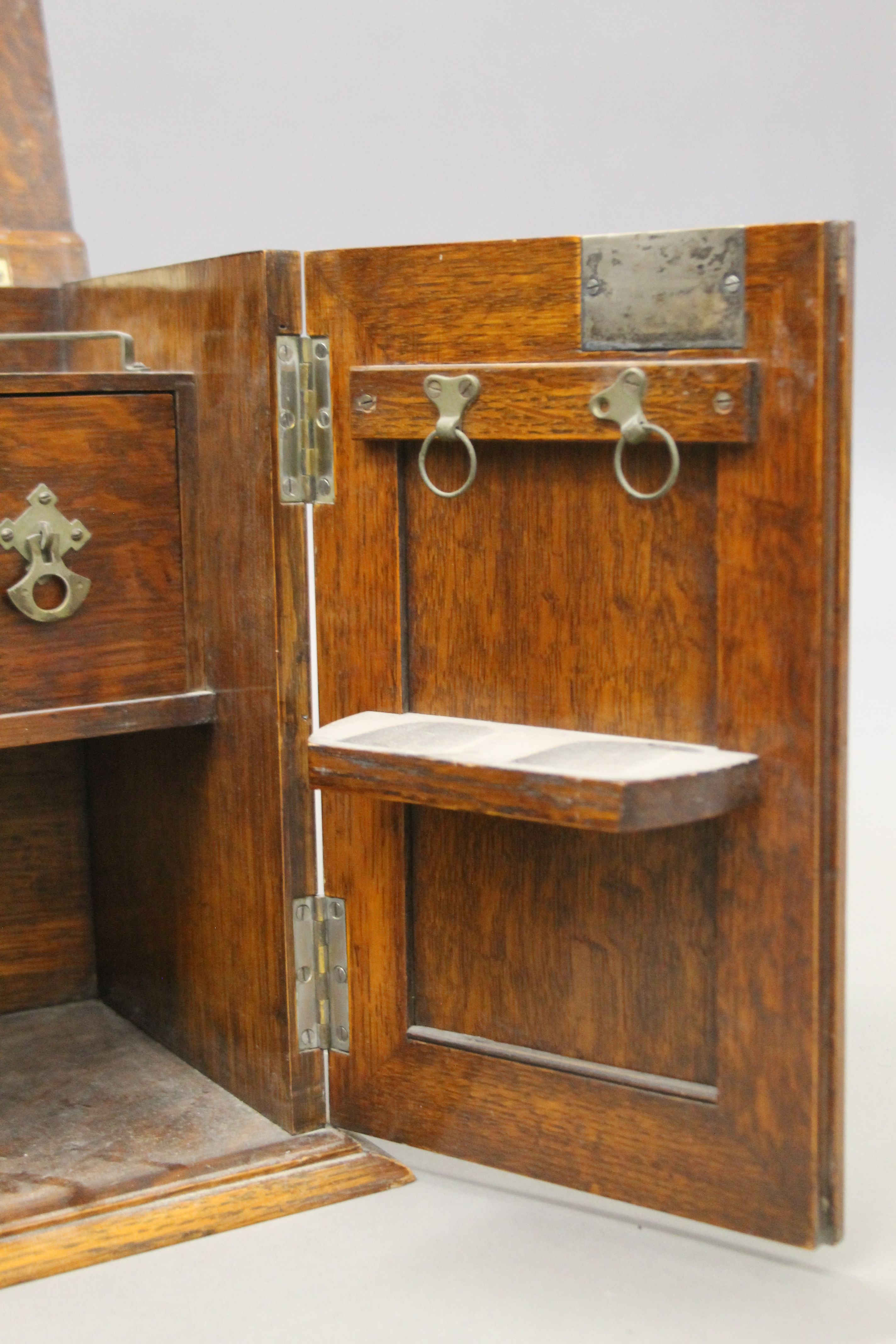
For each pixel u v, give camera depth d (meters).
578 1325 1.27
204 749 1.62
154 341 1.63
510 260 1.33
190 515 1.54
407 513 1.44
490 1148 1.47
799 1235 1.30
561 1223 1.46
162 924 1.78
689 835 1.33
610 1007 1.39
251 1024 1.60
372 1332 1.26
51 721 1.47
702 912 1.33
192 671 1.57
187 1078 1.71
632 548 1.33
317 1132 1.56
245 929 1.59
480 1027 1.47
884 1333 1.26
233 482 1.50
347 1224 1.45
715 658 1.30
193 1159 1.51
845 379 1.21
